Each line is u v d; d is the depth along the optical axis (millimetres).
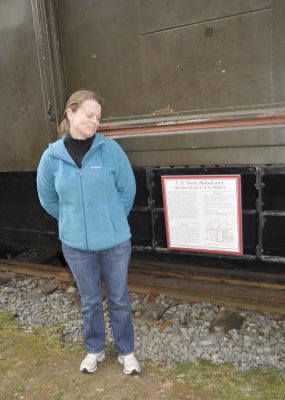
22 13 3375
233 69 2840
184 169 3045
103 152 2289
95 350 2693
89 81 3393
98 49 3299
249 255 3033
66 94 3502
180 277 3848
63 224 2377
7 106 3672
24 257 5031
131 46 3160
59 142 2297
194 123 2969
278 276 3705
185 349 2861
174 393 2469
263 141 2742
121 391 2521
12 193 4090
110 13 3189
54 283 4074
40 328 3309
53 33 3379
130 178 2424
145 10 3053
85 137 2246
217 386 2494
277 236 2928
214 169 2939
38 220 4023
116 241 2363
